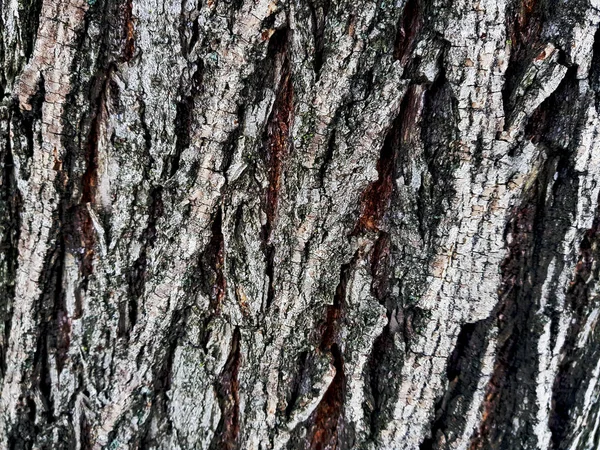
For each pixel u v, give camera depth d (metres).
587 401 0.24
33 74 0.22
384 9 0.21
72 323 0.25
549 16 0.21
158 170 0.23
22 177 0.23
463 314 0.22
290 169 0.22
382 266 0.23
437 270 0.22
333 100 0.21
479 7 0.20
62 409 0.25
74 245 0.24
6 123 0.23
